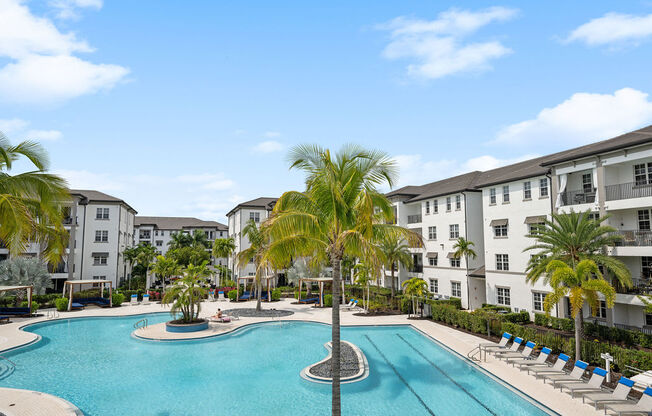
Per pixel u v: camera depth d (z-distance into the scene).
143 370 18.70
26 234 11.68
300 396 15.34
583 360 18.05
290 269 49.84
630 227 24.67
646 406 12.35
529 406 14.09
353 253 13.19
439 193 42.03
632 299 22.23
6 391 14.83
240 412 13.84
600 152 23.83
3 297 35.31
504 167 41.12
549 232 20.92
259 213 61.44
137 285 55.41
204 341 24.94
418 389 16.02
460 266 39.06
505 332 22.20
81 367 19.17
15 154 12.73
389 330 28.31
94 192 54.62
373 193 14.27
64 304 35.91
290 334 27.19
